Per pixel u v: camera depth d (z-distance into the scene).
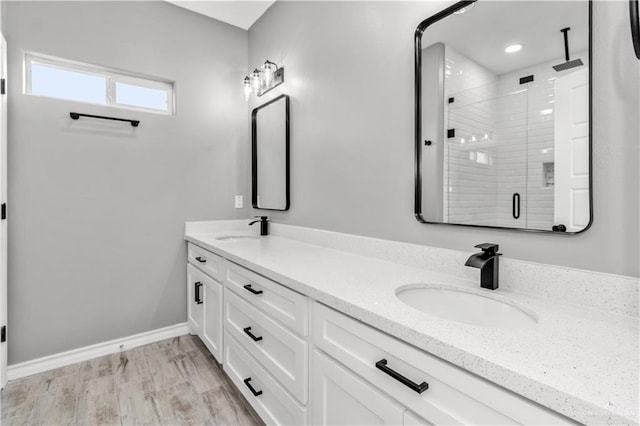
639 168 0.83
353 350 0.94
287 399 1.24
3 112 1.75
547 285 0.99
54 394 1.73
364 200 1.66
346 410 0.97
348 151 1.75
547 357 0.62
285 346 1.25
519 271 1.05
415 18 1.39
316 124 1.98
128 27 2.21
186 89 2.45
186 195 2.47
